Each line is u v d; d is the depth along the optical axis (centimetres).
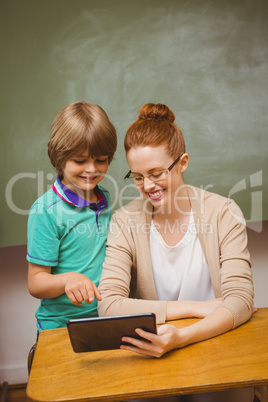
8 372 236
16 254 311
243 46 273
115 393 87
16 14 254
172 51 268
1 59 256
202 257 134
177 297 138
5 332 253
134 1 262
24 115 262
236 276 122
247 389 116
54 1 257
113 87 266
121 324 95
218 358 98
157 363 97
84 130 128
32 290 131
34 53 258
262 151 283
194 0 266
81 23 260
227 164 281
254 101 278
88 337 97
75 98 264
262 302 281
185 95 272
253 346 103
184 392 88
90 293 115
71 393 88
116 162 273
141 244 134
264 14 272
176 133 126
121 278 128
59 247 136
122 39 263
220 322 109
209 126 276
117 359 101
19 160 265
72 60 261
